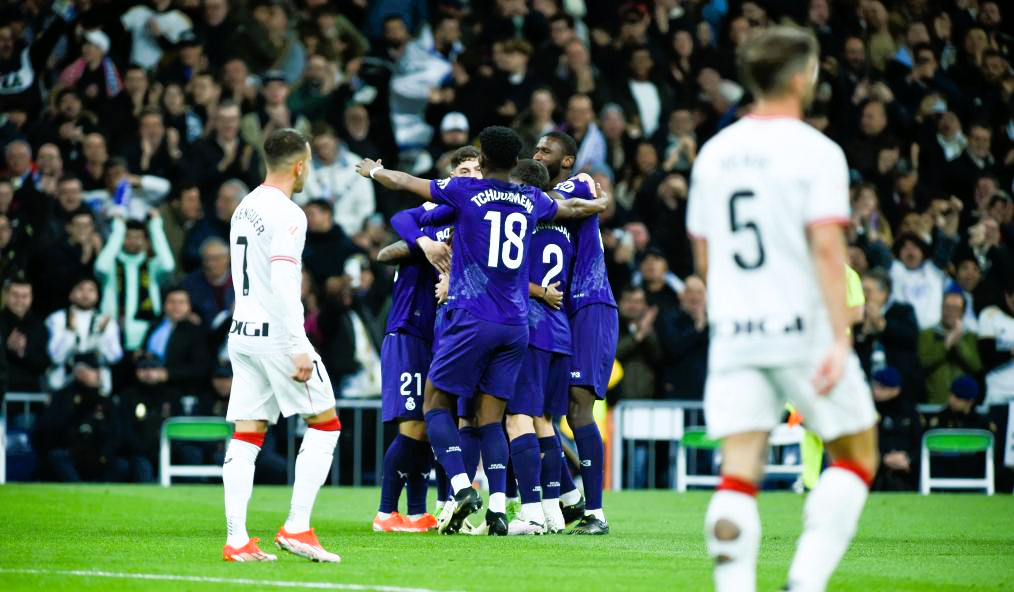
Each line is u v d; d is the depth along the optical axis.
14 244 59.38
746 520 16.67
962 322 61.09
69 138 63.31
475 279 30.11
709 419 17.11
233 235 24.78
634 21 71.06
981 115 75.12
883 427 54.72
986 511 42.59
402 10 73.62
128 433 54.12
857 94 72.25
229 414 24.89
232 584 20.98
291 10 72.06
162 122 63.16
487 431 31.19
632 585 21.22
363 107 65.44
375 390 57.03
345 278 56.97
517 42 69.00
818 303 16.83
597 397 32.66
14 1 68.06
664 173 64.88
